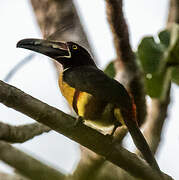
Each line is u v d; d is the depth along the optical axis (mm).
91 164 9656
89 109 10938
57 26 12758
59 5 12766
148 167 9734
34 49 12422
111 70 12000
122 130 11625
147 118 12484
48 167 9727
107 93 10711
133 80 11422
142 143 10039
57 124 9297
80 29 12867
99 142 9602
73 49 12430
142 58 11094
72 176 9688
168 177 9844
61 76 11789
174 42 10586
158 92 11539
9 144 9797
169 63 10922
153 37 11125
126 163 9672
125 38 11172
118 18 10984
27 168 9664
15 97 8820
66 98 11570
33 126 9695
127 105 10555
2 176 9812
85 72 11367
